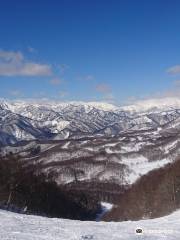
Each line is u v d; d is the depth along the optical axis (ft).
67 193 472.85
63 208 395.14
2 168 305.94
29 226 85.15
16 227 81.71
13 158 360.48
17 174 322.14
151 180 433.48
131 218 298.76
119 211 368.48
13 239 67.15
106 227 94.73
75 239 73.00
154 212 254.88
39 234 75.46
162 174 431.43
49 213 340.18
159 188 305.32
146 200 304.30
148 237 80.64
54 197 378.32
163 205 247.91
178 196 240.94
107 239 75.66
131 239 77.05
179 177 293.84
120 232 86.17
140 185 449.06
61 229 85.05
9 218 95.86
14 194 278.26
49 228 84.99
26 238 69.56
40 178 396.16
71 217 414.41
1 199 241.35
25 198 296.92
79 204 479.00
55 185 415.64
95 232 84.02
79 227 91.35
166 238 80.28
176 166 398.21
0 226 81.00
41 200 336.90
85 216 481.05
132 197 388.57
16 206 243.60
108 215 415.44
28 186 323.37
